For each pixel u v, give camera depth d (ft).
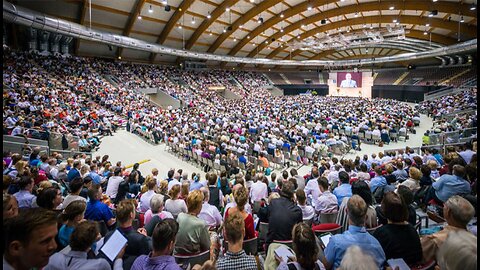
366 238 7.93
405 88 137.59
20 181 14.26
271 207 10.88
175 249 10.13
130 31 89.45
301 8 95.30
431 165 21.36
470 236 5.76
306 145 47.50
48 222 5.59
